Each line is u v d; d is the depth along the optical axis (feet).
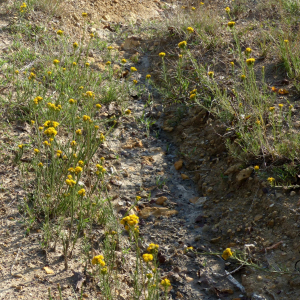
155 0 31.76
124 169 15.06
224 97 15.72
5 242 11.37
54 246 11.23
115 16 28.02
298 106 15.52
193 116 17.20
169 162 15.58
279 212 11.88
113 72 20.70
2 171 13.69
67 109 16.19
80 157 13.84
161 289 10.61
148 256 8.81
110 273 10.28
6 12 23.39
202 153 15.48
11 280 10.25
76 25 24.86
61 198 12.28
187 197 13.98
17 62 19.63
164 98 18.76
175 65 20.54
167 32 23.40
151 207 13.46
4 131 15.30
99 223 12.30
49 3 24.79
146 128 17.22
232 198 13.38
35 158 13.38
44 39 22.00
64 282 10.30
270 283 10.27
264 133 13.88
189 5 28.32
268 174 13.03
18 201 12.69
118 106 18.29
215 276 10.93
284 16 21.97
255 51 19.84
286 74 17.67
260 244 11.45
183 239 12.26
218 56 19.98
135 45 23.59
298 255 10.68
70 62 19.60
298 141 13.19
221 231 12.33
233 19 24.61
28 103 16.12
